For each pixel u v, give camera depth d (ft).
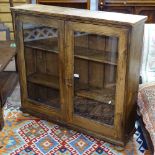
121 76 5.78
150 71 7.09
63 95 6.88
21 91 7.69
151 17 10.00
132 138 6.85
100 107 6.73
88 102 6.85
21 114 7.85
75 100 6.84
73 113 6.91
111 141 6.52
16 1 9.83
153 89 6.43
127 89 5.87
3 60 7.27
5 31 9.58
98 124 6.57
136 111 6.95
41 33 6.65
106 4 9.77
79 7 10.13
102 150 6.43
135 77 6.22
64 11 6.23
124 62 5.60
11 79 8.82
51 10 6.35
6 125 7.32
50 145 6.59
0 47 8.28
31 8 6.58
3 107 8.01
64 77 6.64
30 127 7.27
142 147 6.54
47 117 7.42
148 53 6.90
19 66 7.36
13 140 6.75
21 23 6.73
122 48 5.50
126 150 6.44
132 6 9.81
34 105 7.56
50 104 7.35
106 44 6.02
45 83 7.17
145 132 6.54
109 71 6.31
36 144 6.62
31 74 7.57
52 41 6.56
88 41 6.18
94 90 6.79
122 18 5.52
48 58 7.20
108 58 6.10
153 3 9.68
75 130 7.04
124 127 6.25
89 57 6.25
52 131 7.13
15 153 6.30
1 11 9.98
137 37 5.69
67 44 6.20
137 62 6.12
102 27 5.58
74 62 6.39
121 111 6.10
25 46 7.07
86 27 5.77
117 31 5.42
